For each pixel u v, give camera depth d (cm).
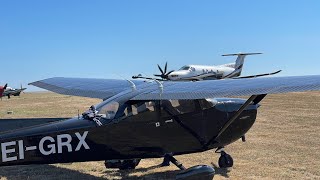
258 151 1176
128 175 920
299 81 686
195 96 695
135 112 779
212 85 752
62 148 726
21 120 909
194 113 854
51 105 3172
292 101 2916
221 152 986
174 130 829
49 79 1258
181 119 835
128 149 784
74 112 2509
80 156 742
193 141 863
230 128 922
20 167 1007
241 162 1039
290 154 1130
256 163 1025
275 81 712
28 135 709
